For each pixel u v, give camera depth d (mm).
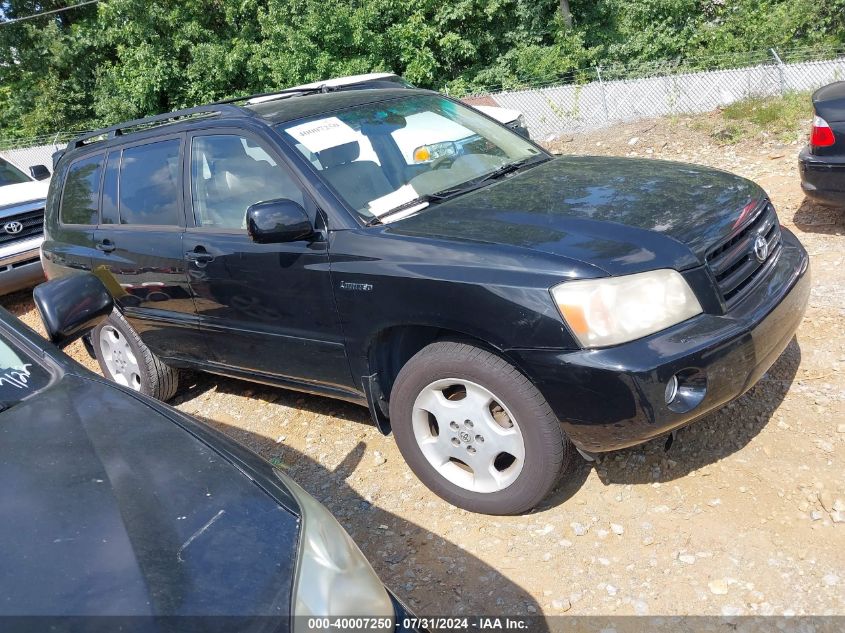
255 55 21625
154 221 4281
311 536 1820
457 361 3057
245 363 4117
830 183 5516
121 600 1555
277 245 3547
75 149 5059
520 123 9180
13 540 1716
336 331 3471
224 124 3936
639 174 3605
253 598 1609
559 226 3027
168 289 4203
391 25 21562
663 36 20922
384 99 4246
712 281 2873
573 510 3201
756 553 2795
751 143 8914
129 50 22422
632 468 3367
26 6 25125
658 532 2986
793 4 19797
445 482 3322
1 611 1538
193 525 1773
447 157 3912
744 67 14570
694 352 2693
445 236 3111
